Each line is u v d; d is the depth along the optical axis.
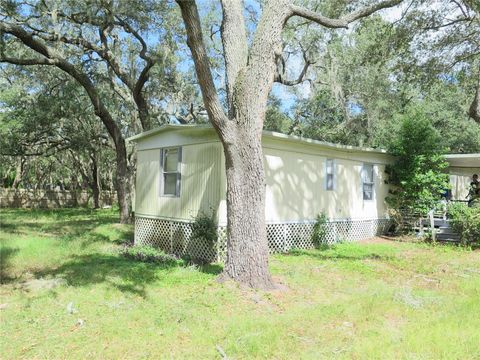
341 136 22.70
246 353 4.12
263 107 6.59
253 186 6.50
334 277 7.62
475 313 5.39
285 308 5.68
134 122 18.03
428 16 11.75
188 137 10.02
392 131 20.89
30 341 4.38
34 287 6.65
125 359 3.97
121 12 15.05
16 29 13.35
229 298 5.91
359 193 13.26
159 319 5.07
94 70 17.92
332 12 11.52
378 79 20.36
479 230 11.95
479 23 10.72
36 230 14.07
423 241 12.87
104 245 11.27
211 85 6.29
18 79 19.75
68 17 14.94
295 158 10.91
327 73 19.02
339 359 3.96
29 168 33.59
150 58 16.39
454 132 23.06
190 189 9.92
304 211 11.13
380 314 5.39
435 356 4.04
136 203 11.92
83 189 38.16
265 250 6.57
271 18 6.59
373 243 12.40
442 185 13.73
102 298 6.02
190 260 9.22
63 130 21.98
